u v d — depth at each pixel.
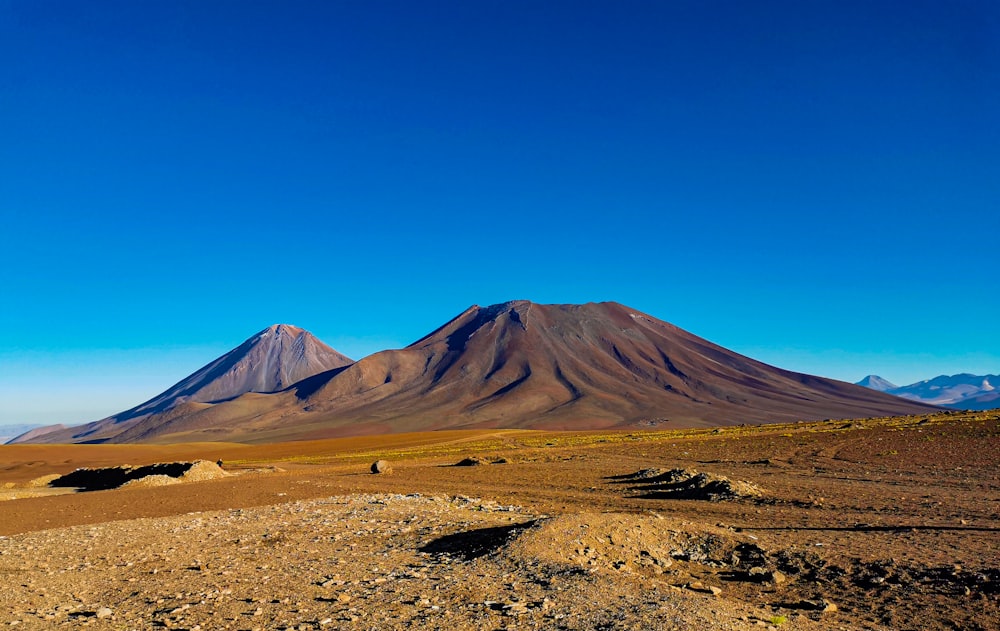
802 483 35.78
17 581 15.29
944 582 13.88
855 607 12.59
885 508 25.83
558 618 10.32
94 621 11.38
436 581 13.50
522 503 30.98
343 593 12.81
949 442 53.88
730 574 15.32
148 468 62.12
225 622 11.01
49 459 107.75
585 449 76.25
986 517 22.92
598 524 18.08
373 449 118.75
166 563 17.14
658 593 11.92
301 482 44.78
